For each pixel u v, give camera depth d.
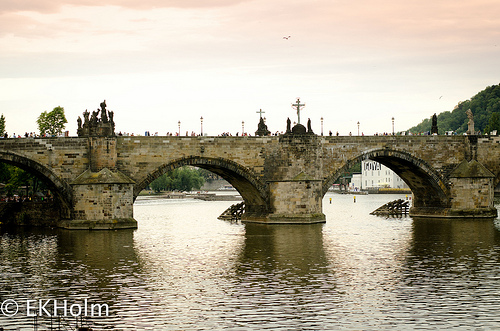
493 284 72.75
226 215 164.62
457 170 153.25
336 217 166.38
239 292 69.44
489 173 152.12
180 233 123.44
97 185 123.44
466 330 56.81
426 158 151.38
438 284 72.81
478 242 105.69
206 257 91.44
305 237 113.62
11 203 142.00
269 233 120.69
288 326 57.94
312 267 83.12
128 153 128.50
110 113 128.12
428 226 133.00
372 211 195.25
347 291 69.69
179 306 64.12
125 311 62.59
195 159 133.62
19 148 122.12
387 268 82.19
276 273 79.31
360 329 57.19
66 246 101.94
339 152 144.12
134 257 91.44
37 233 120.00
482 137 154.50
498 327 57.50
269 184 138.88
